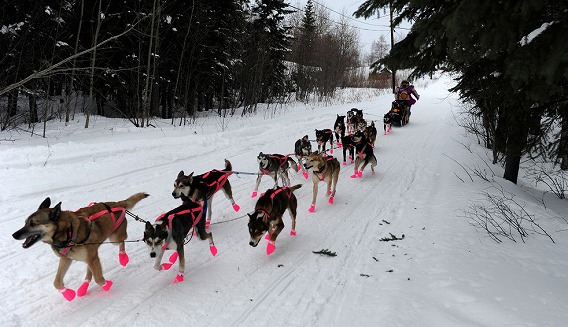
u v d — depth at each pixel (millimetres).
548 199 8766
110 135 14539
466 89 7879
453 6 4945
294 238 6457
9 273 4953
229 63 24625
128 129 15898
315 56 39781
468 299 4082
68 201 7348
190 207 5406
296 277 5168
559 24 4078
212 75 23141
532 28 4621
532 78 4270
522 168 12422
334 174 8164
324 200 8398
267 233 6488
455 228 6324
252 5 29406
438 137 15695
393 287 4629
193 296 4691
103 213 4781
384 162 11945
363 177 10273
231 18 24531
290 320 4211
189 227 5297
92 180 8555
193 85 22516
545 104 5922
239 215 7379
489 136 12898
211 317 4293
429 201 8102
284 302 4570
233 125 17922
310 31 40750
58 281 4281
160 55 19688
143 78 19375
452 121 19594
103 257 5523
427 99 29672
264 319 4242
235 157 11547
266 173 8523
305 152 10695
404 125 18781
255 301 4605
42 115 19328
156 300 4586
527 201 7785
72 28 17625
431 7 5992
